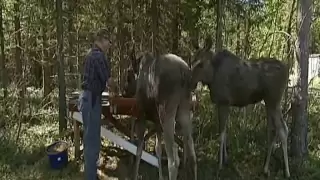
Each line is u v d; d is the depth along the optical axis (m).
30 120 6.54
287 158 4.44
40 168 4.80
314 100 6.68
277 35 6.03
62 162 4.80
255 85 4.39
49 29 7.03
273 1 6.28
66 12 6.61
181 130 3.86
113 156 4.99
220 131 4.59
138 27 6.32
